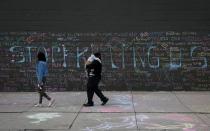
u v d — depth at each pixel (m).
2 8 17.16
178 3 16.88
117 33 17.03
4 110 12.83
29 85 17.33
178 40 16.95
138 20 16.95
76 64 17.17
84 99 15.07
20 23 17.17
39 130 10.12
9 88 17.41
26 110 12.81
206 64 17.00
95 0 17.00
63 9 17.08
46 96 13.59
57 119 11.41
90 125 10.65
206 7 16.83
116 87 17.14
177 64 17.03
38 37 17.19
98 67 13.52
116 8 16.97
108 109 12.92
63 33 17.14
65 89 17.23
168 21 16.92
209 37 16.89
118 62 17.11
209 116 11.86
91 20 17.03
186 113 12.27
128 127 10.40
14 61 17.33
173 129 10.18
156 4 16.89
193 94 16.25
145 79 17.11
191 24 16.88
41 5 17.12
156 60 17.06
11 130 10.12
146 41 17.02
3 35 17.22
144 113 12.26
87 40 17.09
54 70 17.23
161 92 16.84
